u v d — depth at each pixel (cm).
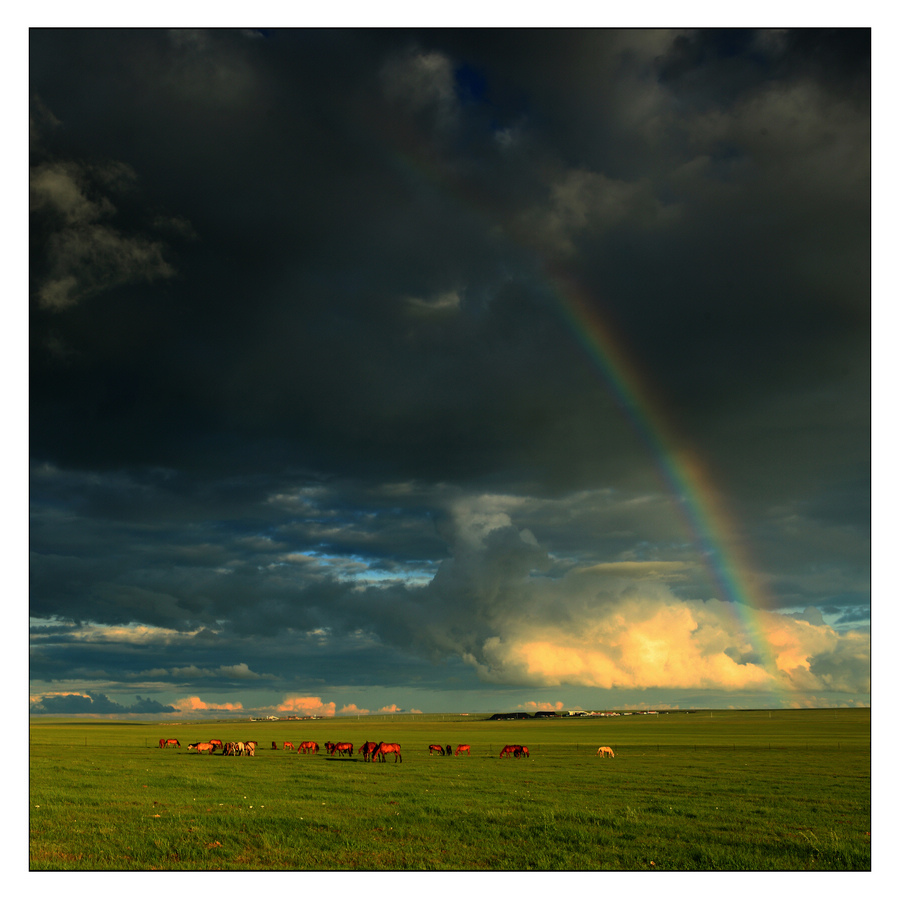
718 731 14712
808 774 4869
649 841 2314
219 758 6075
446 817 2669
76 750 6681
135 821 2434
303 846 2145
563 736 13425
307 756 6725
